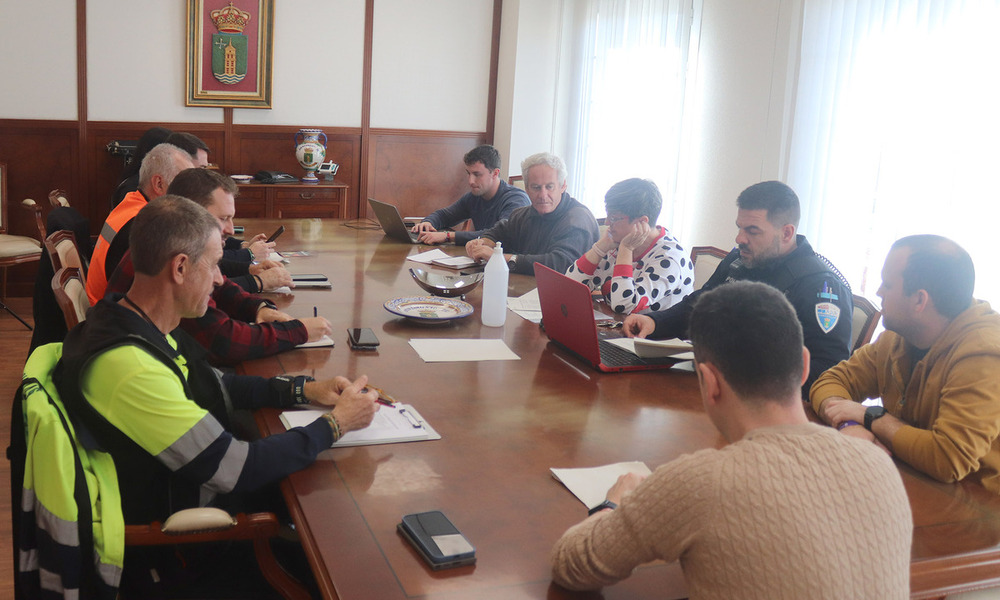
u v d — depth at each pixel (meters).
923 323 1.67
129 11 5.54
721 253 3.25
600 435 1.76
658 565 1.28
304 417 1.75
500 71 6.41
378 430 1.71
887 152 3.66
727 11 4.61
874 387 1.94
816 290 2.22
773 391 1.11
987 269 3.26
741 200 2.32
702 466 1.05
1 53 5.34
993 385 1.56
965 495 1.55
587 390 2.04
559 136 6.37
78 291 2.32
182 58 5.71
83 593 1.47
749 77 4.46
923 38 3.50
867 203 3.78
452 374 2.11
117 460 1.55
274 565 1.54
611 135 5.75
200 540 1.51
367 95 6.18
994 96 3.21
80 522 1.44
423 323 2.55
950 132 3.38
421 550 1.25
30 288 5.68
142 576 1.63
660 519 1.06
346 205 6.14
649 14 5.27
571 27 6.20
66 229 3.39
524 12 6.11
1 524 2.69
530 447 1.68
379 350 2.27
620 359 2.26
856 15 3.77
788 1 4.17
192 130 5.83
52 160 5.57
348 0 6.01
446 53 6.31
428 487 1.49
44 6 5.38
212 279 1.70
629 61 5.50
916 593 1.29
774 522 0.99
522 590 1.19
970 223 3.31
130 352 1.51
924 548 1.35
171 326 1.71
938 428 1.58
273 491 1.88
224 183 2.64
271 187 5.80
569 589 1.19
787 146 4.18
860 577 1.00
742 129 4.52
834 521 1.00
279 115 6.02
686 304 2.57
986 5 3.24
